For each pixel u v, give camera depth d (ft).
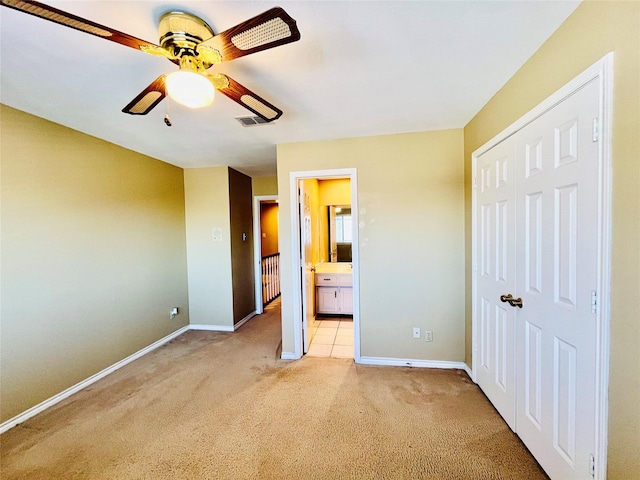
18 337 6.65
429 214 8.77
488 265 6.95
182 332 12.80
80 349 8.09
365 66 5.18
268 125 7.98
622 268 3.31
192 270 13.28
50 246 7.36
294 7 3.72
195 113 7.02
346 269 15.06
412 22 4.07
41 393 7.07
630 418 3.24
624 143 3.25
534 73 4.90
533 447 5.18
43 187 7.20
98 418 6.69
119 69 5.03
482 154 7.10
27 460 5.45
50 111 6.75
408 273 8.97
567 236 4.19
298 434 6.04
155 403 7.26
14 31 3.98
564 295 4.29
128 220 9.87
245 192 14.90
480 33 4.35
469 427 6.12
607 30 3.41
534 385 5.11
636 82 3.08
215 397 7.50
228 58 3.95
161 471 5.15
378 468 5.13
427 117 7.65
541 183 4.78
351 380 8.25
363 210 9.15
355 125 8.09
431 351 8.95
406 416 6.54
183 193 13.05
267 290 18.31
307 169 9.43
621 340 3.34
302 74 5.41
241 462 5.32
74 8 3.67
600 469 3.62
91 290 8.46
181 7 3.68
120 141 9.06
